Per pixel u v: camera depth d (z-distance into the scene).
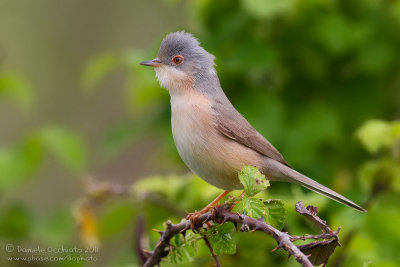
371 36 11.16
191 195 9.66
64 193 16.19
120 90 17.41
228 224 6.80
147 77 10.89
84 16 18.19
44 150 11.41
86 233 9.68
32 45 17.84
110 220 10.45
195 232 7.09
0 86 12.58
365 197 9.80
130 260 10.09
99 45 17.94
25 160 11.23
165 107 11.55
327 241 6.04
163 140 11.23
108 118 17.28
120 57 11.12
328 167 10.91
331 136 10.80
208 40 11.30
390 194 9.79
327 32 10.89
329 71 11.46
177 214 9.66
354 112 11.31
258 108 10.78
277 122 10.70
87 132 17.20
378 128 9.56
